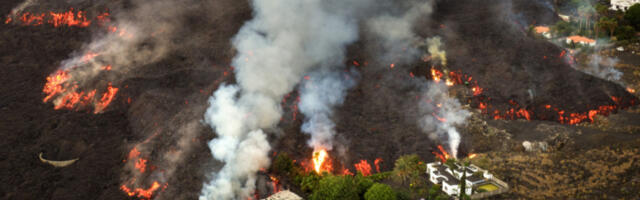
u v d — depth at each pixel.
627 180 103.25
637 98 149.62
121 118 145.12
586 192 99.88
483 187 102.88
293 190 107.81
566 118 139.12
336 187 96.62
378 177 109.12
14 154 126.62
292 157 122.19
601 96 144.88
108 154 128.00
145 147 126.94
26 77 166.25
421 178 107.62
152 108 142.62
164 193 113.56
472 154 123.19
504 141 125.62
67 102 152.88
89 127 139.50
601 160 112.06
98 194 114.31
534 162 114.44
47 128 138.12
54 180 117.69
